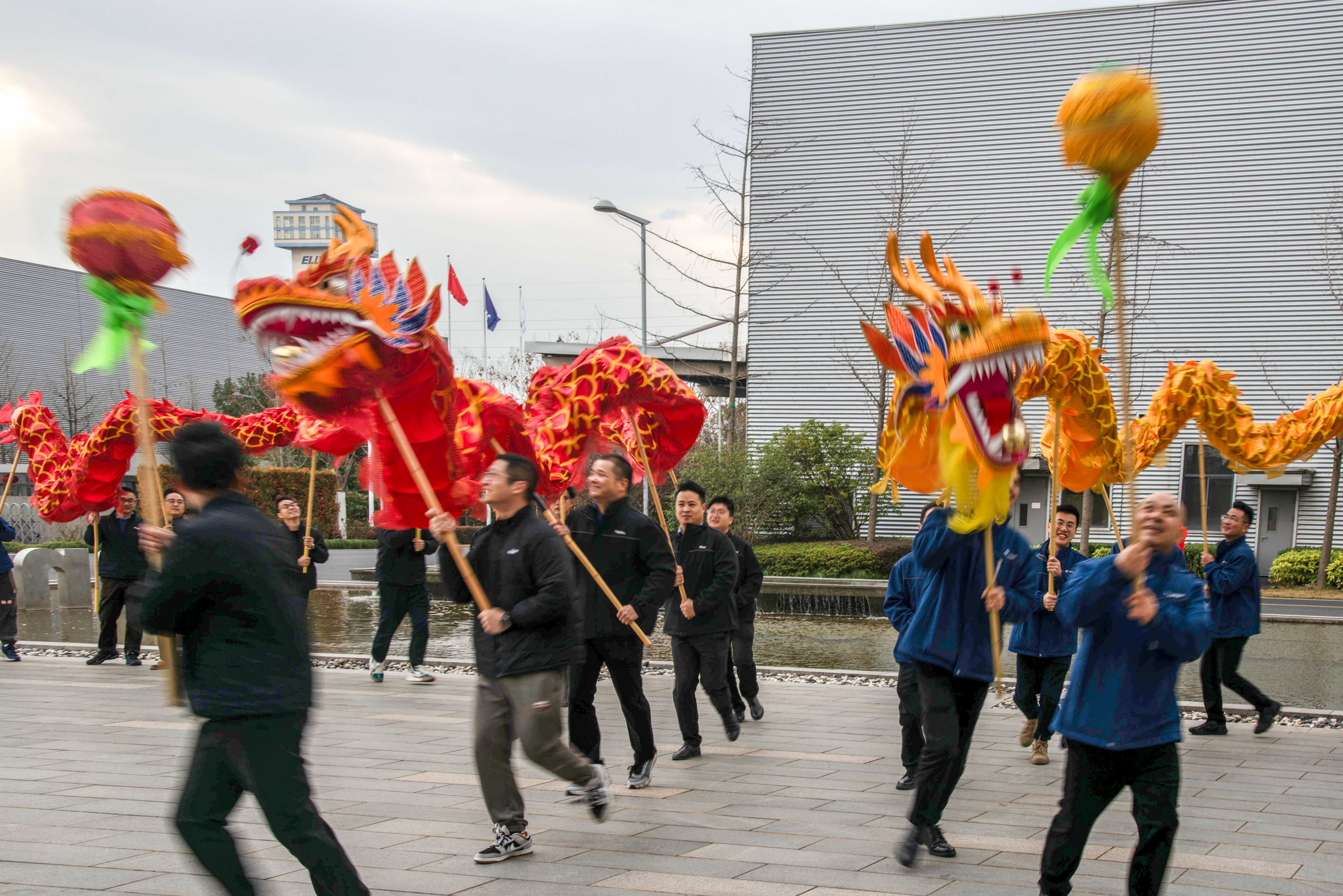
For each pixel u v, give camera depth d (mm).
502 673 4398
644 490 22766
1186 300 23031
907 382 4383
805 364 25875
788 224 25906
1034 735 6719
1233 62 22812
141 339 4023
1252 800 5578
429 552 9719
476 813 5176
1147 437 7883
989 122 24516
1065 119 3701
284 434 9719
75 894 3945
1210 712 7531
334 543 29203
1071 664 6496
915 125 24984
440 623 15703
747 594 7863
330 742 6910
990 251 24453
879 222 25297
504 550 4496
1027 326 4023
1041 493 24156
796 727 7656
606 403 7570
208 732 3172
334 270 4539
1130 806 5465
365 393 4664
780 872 4285
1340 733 7652
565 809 5266
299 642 3268
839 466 24266
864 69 25344
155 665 10516
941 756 4367
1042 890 3705
